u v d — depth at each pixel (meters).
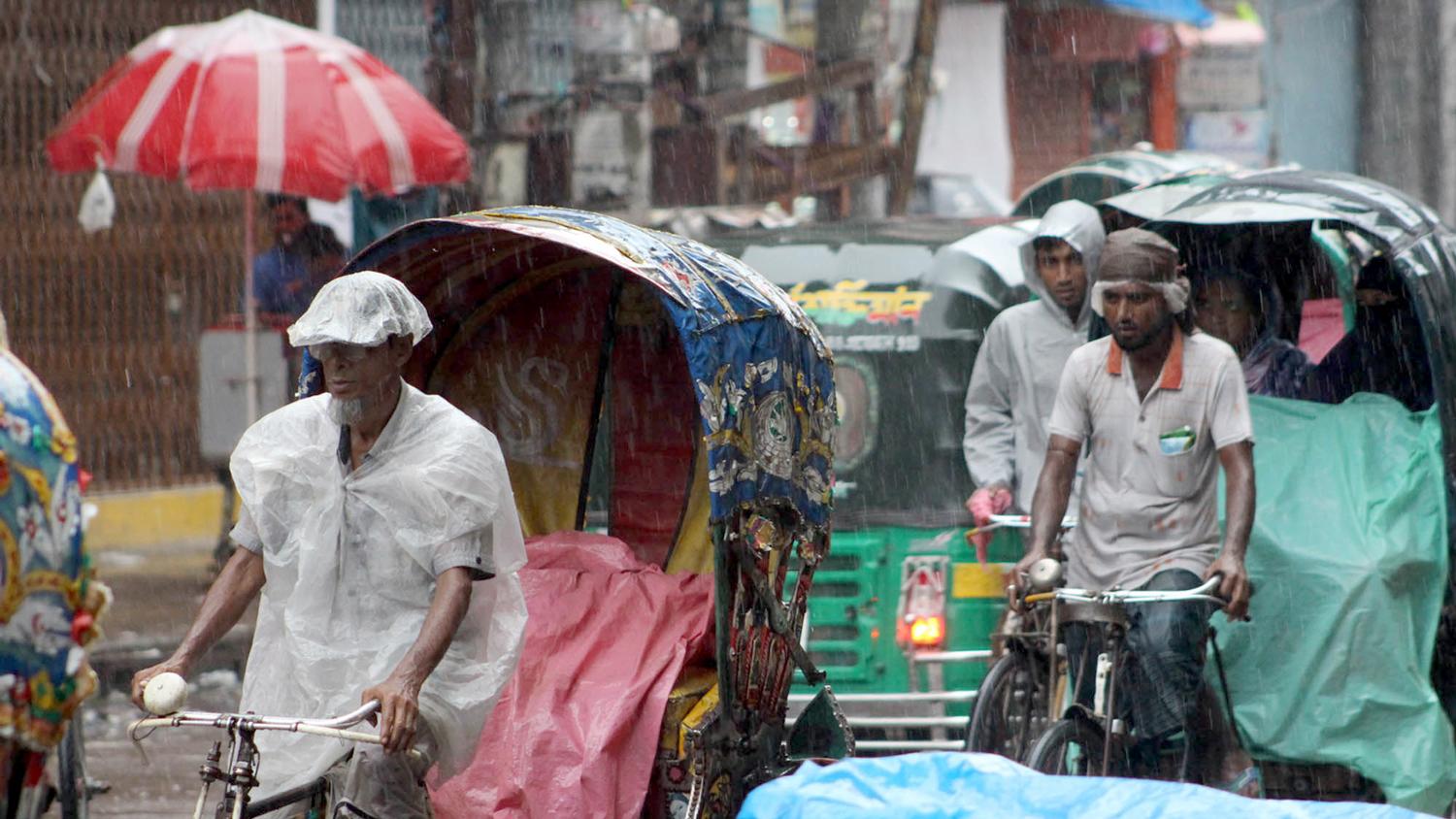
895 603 18.47
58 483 10.28
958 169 51.59
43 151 33.66
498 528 11.39
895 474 18.94
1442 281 16.59
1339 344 18.97
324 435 11.54
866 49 40.69
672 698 12.98
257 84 24.25
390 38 35.09
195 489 35.38
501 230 13.00
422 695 11.12
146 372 34.66
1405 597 16.42
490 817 12.38
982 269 19.77
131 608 28.53
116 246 34.25
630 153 34.88
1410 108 47.69
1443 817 16.12
